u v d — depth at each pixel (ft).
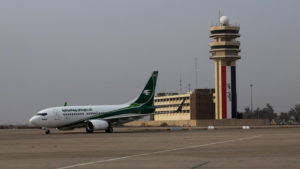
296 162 93.20
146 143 164.55
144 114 314.96
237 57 557.33
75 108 289.33
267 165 88.43
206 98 637.71
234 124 558.56
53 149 141.08
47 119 277.03
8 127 529.86
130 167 89.20
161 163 95.25
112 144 161.27
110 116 301.02
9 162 102.53
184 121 591.37
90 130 294.46
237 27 570.46
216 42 559.79
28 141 190.29
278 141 165.17
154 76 321.11
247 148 132.36
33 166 93.66
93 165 93.76
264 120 573.33
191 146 145.28
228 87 558.15
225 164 91.20
